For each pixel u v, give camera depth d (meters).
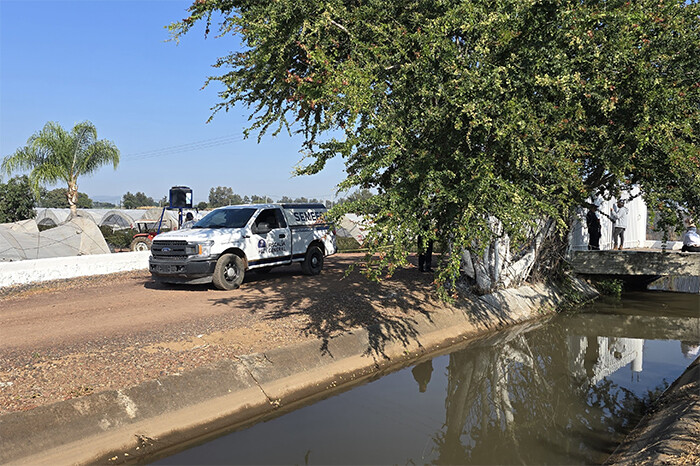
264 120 8.30
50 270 12.50
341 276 13.07
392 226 5.86
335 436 5.34
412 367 7.82
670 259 13.34
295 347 7.00
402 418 5.88
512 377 7.55
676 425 4.77
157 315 8.57
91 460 4.57
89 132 24.73
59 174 23.97
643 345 9.45
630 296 14.55
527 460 4.95
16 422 4.51
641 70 6.94
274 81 7.85
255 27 6.68
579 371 7.87
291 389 6.39
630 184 9.04
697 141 8.07
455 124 5.84
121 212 34.59
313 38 6.99
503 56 6.60
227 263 10.99
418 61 6.43
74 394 5.13
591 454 5.10
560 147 6.83
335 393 6.62
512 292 11.88
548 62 6.56
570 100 6.80
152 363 6.09
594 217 15.17
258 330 7.64
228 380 6.02
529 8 6.24
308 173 6.34
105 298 10.16
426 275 13.05
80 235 17.03
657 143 7.23
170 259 10.74
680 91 7.44
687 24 7.61
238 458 4.80
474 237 6.38
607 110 7.02
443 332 9.29
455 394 6.76
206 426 5.38
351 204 6.06
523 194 6.32
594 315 11.98
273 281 12.29
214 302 9.68
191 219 19.48
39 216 34.53
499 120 5.99
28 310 9.06
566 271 14.05
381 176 7.03
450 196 6.02
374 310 9.20
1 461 4.23
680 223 8.67
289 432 5.41
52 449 4.52
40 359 6.09
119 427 4.96
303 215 13.17
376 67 6.51
